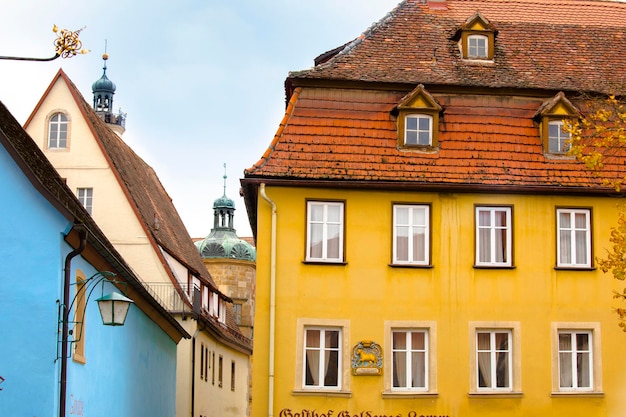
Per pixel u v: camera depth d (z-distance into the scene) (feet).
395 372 90.48
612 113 80.02
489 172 93.04
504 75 99.81
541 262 92.32
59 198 66.23
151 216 156.87
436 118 94.48
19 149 65.98
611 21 110.83
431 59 100.53
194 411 148.46
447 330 90.79
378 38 102.32
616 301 92.22
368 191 91.97
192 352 146.10
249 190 94.48
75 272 69.46
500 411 90.12
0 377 63.77
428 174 92.32
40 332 64.39
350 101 95.40
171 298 144.66
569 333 92.12
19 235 65.05
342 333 90.17
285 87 101.14
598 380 91.30
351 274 90.79
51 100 145.48
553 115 95.09
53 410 63.82
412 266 91.15
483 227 92.63
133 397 97.66
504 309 91.45
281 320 89.81
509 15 109.09
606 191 92.94
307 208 91.40
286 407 88.74
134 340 96.84
